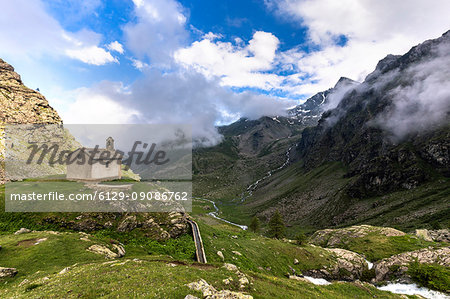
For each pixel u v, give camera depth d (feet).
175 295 57.47
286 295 81.87
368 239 271.90
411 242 239.50
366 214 472.03
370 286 138.21
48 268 96.37
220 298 58.23
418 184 486.79
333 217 534.37
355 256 221.66
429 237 253.65
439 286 142.92
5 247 108.06
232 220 653.30
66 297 56.80
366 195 552.41
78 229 149.48
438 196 407.44
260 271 167.02
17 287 73.46
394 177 534.37
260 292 77.51
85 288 61.82
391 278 172.35
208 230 226.38
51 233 131.13
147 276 70.54
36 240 118.83
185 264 105.81
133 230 165.68
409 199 447.01
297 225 558.56
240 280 80.94
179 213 201.98
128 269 78.69
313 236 358.23
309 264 202.69
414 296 132.16
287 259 205.26
